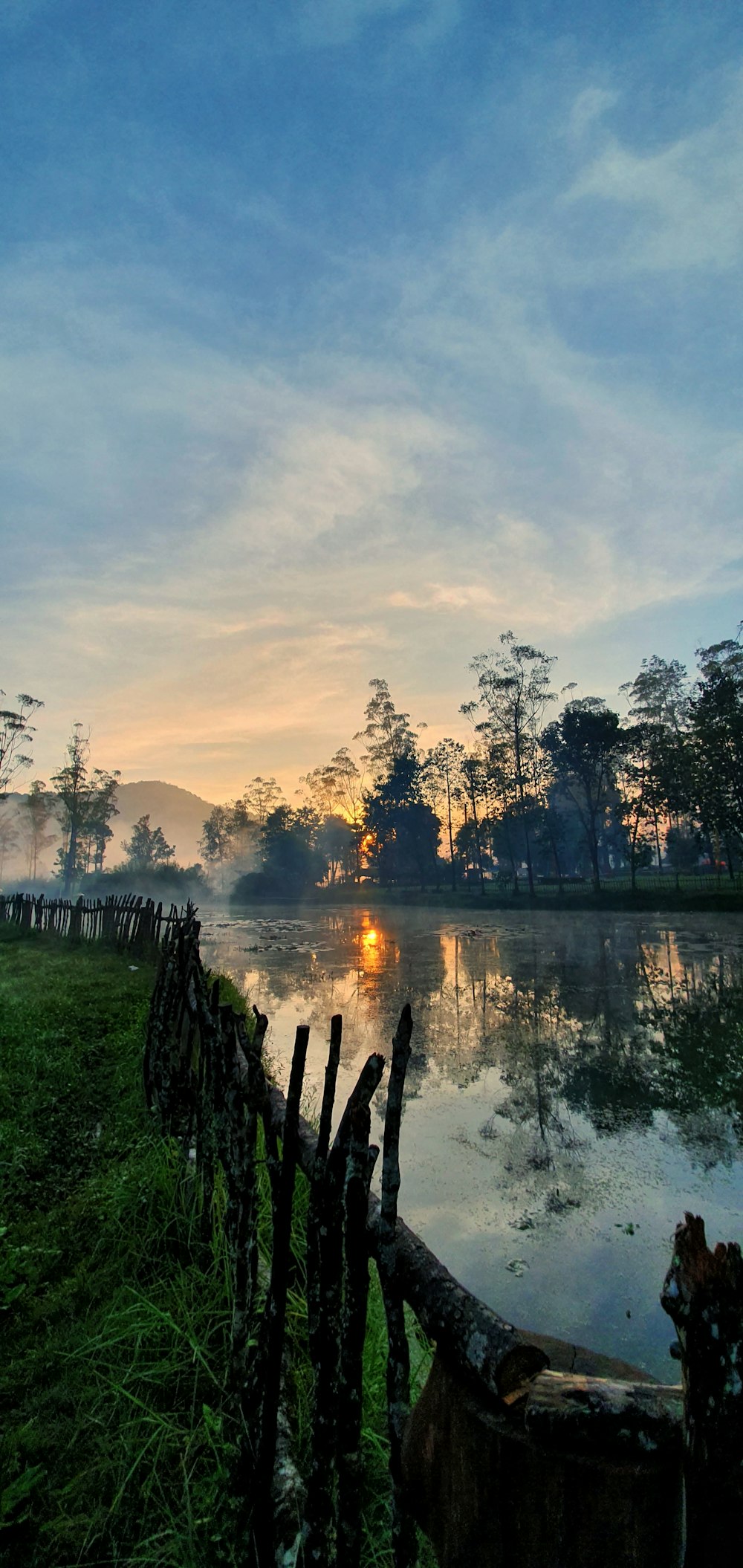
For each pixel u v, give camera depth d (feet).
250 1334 8.23
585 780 135.44
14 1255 11.21
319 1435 5.20
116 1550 6.55
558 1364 4.71
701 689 116.37
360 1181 5.13
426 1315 4.50
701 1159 18.86
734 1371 3.06
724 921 95.04
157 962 42.24
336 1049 5.59
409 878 219.20
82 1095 18.95
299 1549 5.87
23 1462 7.63
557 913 120.88
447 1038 31.86
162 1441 7.61
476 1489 3.88
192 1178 11.84
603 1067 27.22
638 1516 3.46
